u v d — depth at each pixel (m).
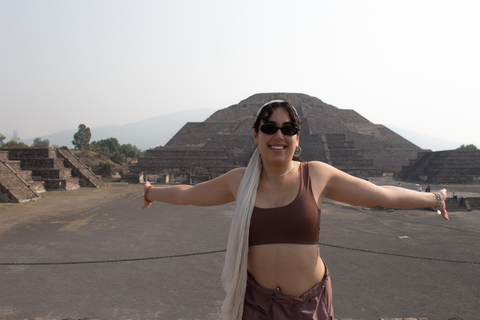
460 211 35.94
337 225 28.84
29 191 42.16
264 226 2.75
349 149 81.06
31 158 54.78
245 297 2.96
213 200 3.32
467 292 15.37
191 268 18.25
